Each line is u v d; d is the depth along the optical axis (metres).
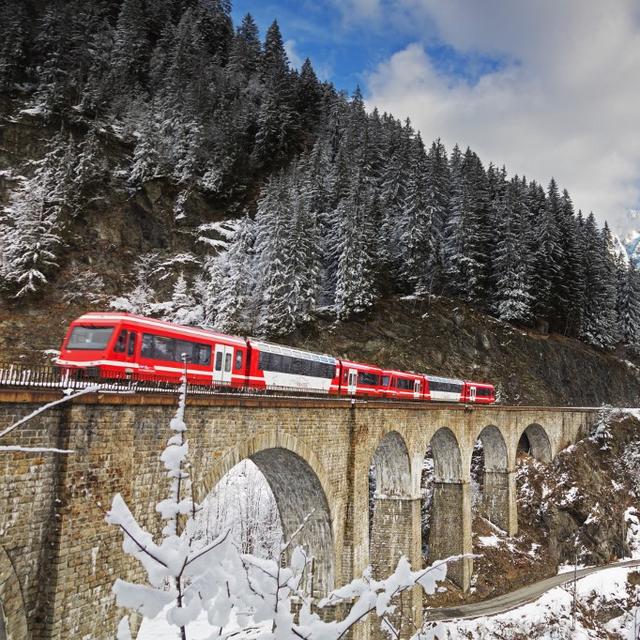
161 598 4.10
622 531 58.84
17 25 74.50
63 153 67.50
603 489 62.56
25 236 57.22
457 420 43.41
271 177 71.56
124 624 4.49
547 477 61.41
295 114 92.81
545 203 98.62
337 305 65.88
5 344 53.12
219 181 77.25
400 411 34.53
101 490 14.28
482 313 78.25
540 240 88.38
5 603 11.88
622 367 95.56
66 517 13.16
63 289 59.84
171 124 79.69
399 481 36.50
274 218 62.12
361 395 37.62
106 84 78.75
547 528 56.22
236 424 20.52
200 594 4.26
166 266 67.31
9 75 72.00
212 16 111.81
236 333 58.41
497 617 39.44
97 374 18.34
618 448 70.88
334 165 81.94
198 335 23.02
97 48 87.62
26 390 12.59
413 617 34.12
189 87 84.25
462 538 43.53
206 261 68.19
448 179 86.75
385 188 81.62
